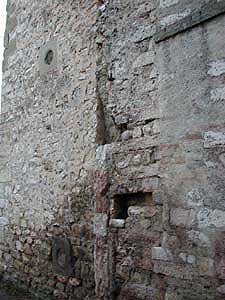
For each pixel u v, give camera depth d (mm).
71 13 4309
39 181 4625
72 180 4055
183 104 2971
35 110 4848
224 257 2643
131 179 3330
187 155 2912
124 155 3410
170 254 2953
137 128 3340
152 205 3162
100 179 3586
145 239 3162
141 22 3369
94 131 3779
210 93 2812
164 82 3121
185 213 2889
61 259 4082
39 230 4527
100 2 3885
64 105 4301
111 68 3611
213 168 2754
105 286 3412
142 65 3330
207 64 2844
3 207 5363
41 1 4910
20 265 4828
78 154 3996
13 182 5195
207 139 2799
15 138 5258
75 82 4137
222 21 2783
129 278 3250
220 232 2678
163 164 3070
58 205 4234
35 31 5000
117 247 3379
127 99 3447
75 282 3840
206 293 2723
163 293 2982
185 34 2998
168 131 3059
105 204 3518
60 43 4461
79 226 3895
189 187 2879
